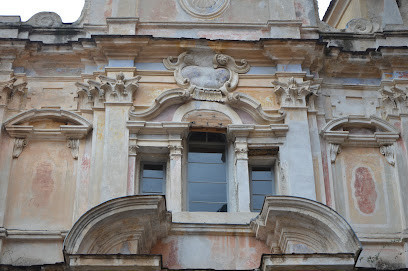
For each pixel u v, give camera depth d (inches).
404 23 809.5
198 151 724.7
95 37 731.4
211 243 653.3
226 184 710.5
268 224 632.4
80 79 740.7
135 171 692.7
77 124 711.1
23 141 703.7
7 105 720.3
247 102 717.9
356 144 717.3
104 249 610.2
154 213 611.8
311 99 732.0
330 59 753.0
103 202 605.6
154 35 762.2
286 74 740.0
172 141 700.0
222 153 725.9
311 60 748.0
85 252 590.2
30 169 692.7
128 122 701.3
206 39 738.8
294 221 621.0
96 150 695.1
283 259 581.0
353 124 725.9
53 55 744.3
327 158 706.8
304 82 732.0
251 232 657.6
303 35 775.1
